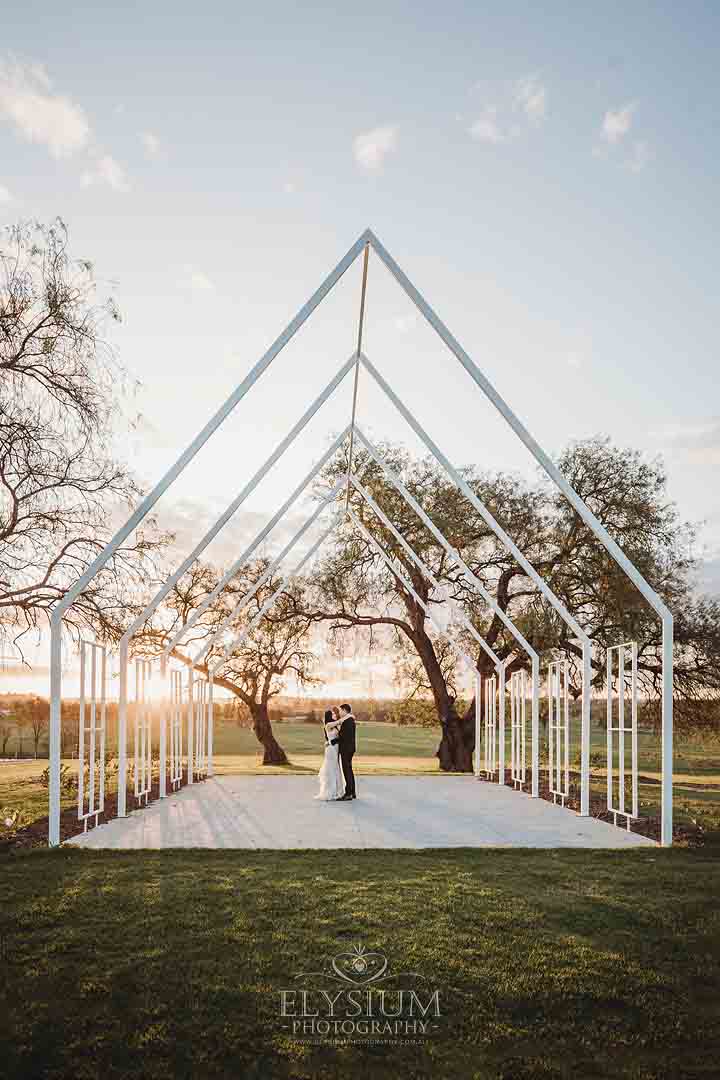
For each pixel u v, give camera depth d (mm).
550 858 7887
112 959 4938
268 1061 3838
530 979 4668
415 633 23531
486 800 13023
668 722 8977
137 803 12336
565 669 12930
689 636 19453
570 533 20578
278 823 10203
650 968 4879
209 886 6547
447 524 21688
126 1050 3904
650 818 10930
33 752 24156
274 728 48125
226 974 4707
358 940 5262
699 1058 3873
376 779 16844
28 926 5551
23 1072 3742
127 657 11625
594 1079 3686
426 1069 3771
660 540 20266
